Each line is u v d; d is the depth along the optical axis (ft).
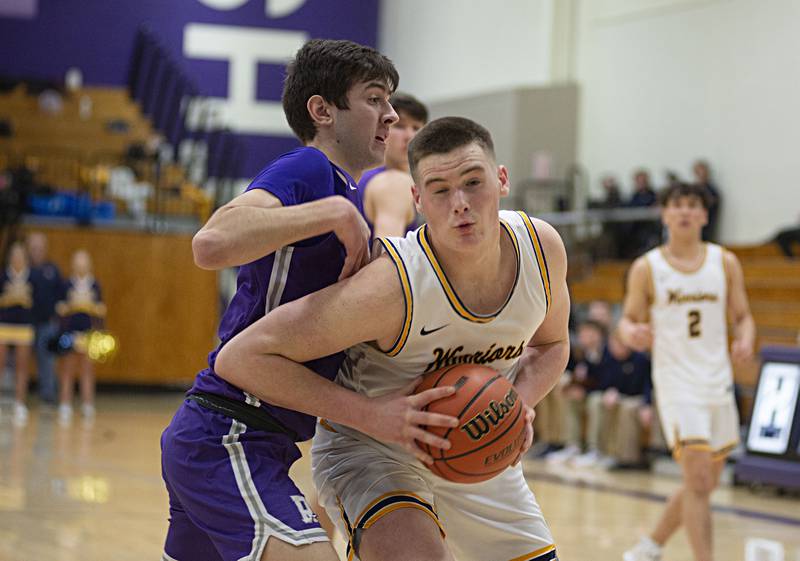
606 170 109.70
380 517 17.07
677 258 35.04
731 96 96.27
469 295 16.88
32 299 82.94
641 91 105.81
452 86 129.39
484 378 16.49
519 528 18.60
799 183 89.71
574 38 114.21
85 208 104.12
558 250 17.66
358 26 144.05
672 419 33.96
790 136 90.74
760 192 93.04
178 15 139.64
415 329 16.66
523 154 113.09
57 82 132.16
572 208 109.29
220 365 16.43
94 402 98.02
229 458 16.42
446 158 15.96
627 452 68.18
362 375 17.95
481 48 124.47
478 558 18.84
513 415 16.40
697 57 99.96
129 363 102.78
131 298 103.09
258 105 140.15
